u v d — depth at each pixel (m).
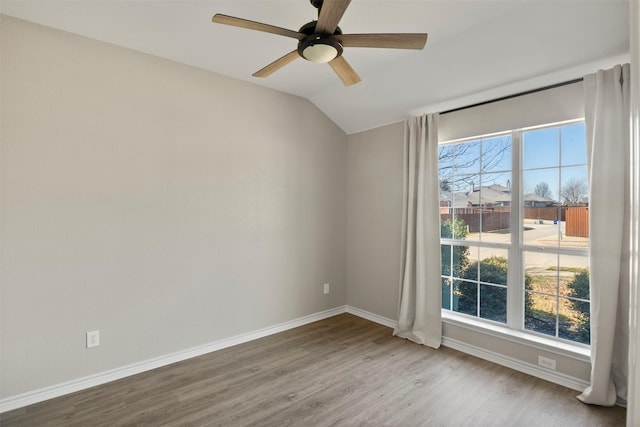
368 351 3.19
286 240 3.75
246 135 3.42
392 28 2.43
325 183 4.12
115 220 2.66
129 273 2.73
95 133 2.57
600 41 2.18
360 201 4.18
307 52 1.86
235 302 3.36
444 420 2.16
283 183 3.71
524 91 2.77
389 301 3.85
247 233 3.43
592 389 2.29
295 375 2.74
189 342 3.06
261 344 3.36
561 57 2.37
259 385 2.59
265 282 3.58
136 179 2.76
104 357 2.63
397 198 3.75
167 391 2.51
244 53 2.83
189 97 3.04
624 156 2.19
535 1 2.10
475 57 2.64
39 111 2.35
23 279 2.31
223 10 2.21
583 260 2.56
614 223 2.21
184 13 2.25
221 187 3.24
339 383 2.62
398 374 2.75
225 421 2.16
